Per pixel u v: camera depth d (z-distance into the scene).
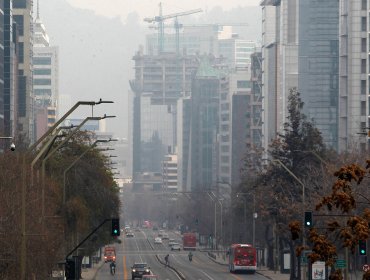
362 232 75.06
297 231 79.00
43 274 167.50
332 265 77.19
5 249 154.38
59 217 194.25
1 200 159.88
